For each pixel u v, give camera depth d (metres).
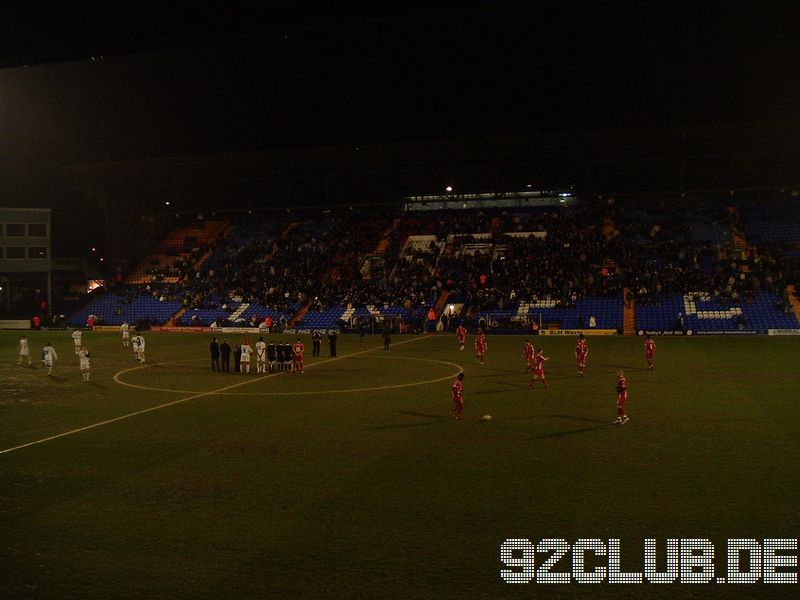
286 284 71.50
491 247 70.56
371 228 78.06
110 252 81.12
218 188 83.12
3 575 11.00
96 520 13.42
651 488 14.84
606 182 70.44
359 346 50.69
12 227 75.75
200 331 67.19
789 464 16.58
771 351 42.25
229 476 16.28
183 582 10.63
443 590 10.24
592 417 22.64
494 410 24.22
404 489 15.04
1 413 25.20
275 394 28.81
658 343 49.09
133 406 26.33
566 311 60.81
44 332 68.38
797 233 65.12
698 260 63.56
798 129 61.00
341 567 11.07
